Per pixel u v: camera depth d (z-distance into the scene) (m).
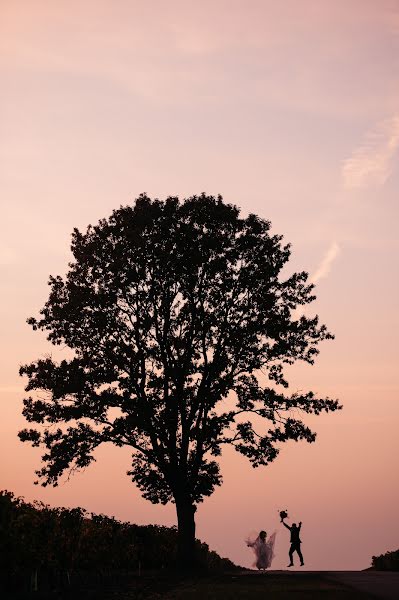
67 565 36.22
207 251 49.81
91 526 39.94
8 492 33.50
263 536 43.44
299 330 50.31
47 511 35.72
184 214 51.16
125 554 43.28
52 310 50.66
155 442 48.78
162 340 49.69
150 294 49.12
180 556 48.59
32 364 49.75
